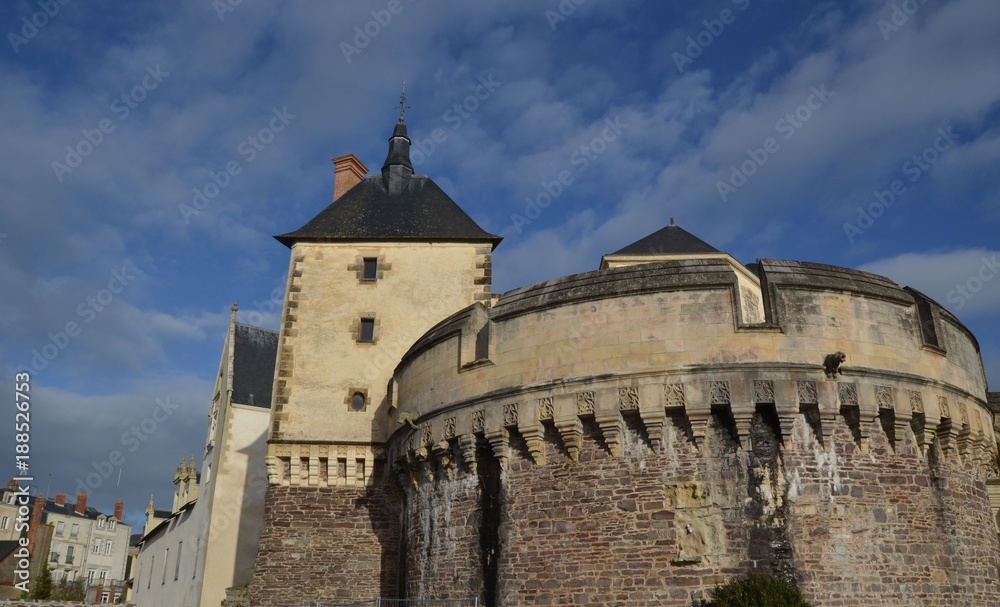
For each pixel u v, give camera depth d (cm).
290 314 2762
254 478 3206
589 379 1692
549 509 1689
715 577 1524
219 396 3497
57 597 4422
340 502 2553
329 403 2652
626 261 2903
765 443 1577
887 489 1584
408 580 2066
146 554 4697
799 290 1672
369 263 2850
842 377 1612
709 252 2898
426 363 2092
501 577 1723
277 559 2488
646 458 1625
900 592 1528
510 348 1836
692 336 1653
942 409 1684
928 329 1761
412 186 3147
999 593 1686
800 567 1505
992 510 1947
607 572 1595
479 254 2841
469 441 1850
